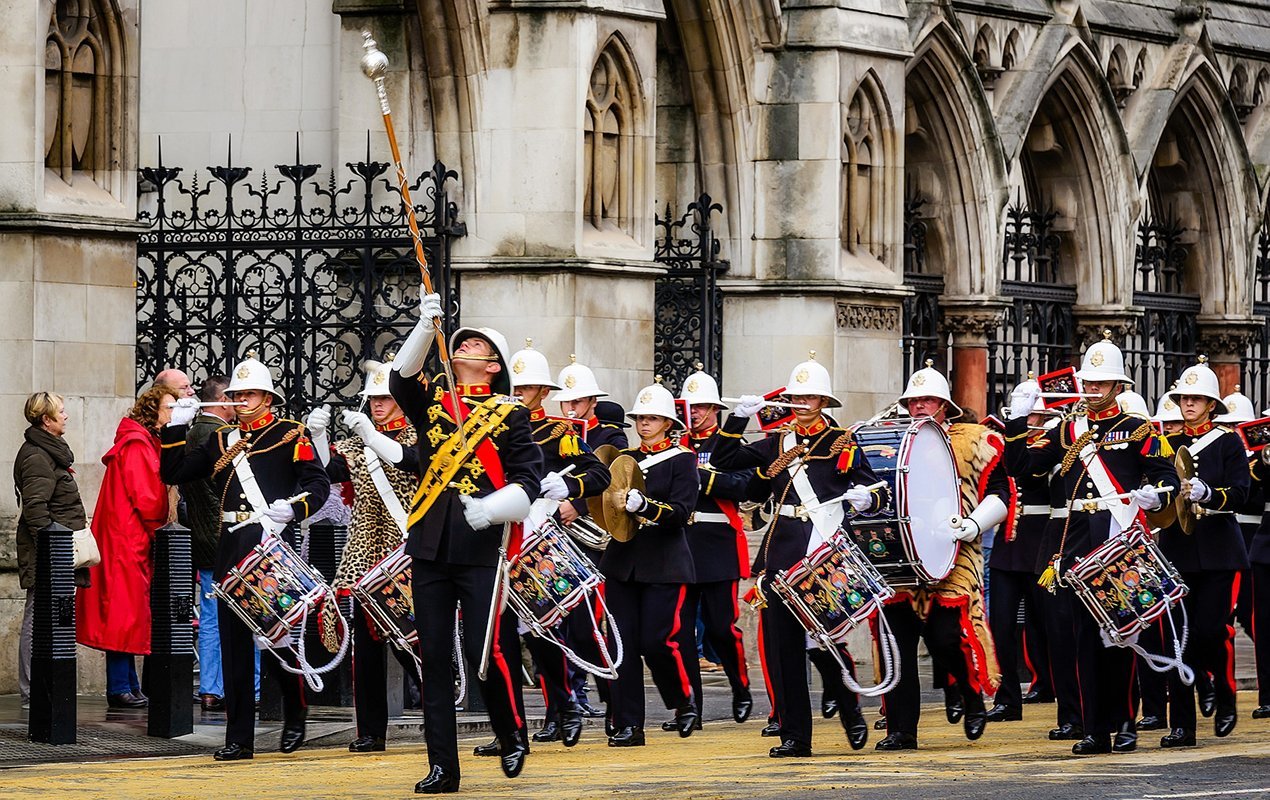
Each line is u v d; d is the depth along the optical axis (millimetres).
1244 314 67688
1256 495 38375
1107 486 31047
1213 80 66438
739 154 52625
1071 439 31531
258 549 29578
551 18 46156
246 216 49000
